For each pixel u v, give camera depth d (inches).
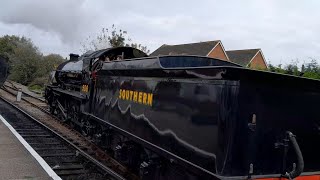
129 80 265.6
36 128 484.1
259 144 156.4
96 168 297.3
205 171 160.2
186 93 181.6
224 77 151.8
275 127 161.3
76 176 282.4
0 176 259.4
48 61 1696.6
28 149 346.6
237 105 149.6
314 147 176.1
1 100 827.4
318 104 177.3
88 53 426.9
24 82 1649.9
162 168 217.5
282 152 163.5
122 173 295.0
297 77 160.6
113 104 297.6
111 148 323.9
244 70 146.5
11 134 416.8
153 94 221.6
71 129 493.4
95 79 363.3
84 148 369.4
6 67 965.8
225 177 148.9
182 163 180.9
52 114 634.2
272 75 153.5
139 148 264.1
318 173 176.6
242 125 151.2
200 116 167.5
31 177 262.1
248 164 153.8
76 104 471.8
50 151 357.1
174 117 192.5
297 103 169.2
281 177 162.2
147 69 227.1
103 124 322.3
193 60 255.9
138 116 242.8
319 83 170.1
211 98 160.2
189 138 176.1
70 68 519.5
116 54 386.9
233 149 149.7
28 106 749.9
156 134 213.9
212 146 157.2
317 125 176.7
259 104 155.8
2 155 317.4
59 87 596.1
